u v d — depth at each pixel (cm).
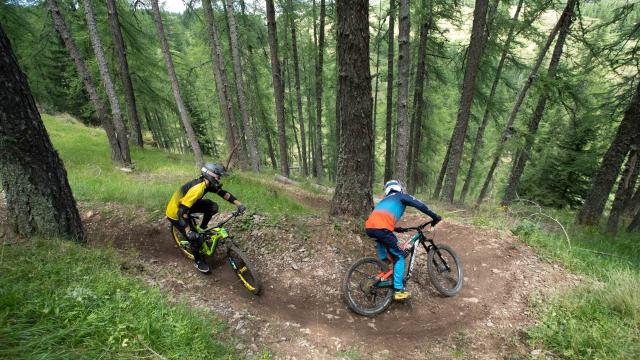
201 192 472
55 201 450
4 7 1403
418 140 1748
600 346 365
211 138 3759
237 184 1012
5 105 388
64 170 470
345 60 536
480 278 546
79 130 2055
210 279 503
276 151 3191
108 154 1473
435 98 1994
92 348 269
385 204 463
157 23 1167
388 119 1591
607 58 1037
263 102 2302
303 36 2150
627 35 990
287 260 544
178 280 476
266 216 664
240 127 2298
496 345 396
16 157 411
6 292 297
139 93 1919
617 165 1008
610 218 980
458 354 380
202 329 333
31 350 248
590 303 453
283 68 2161
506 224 795
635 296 436
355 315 456
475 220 823
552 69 1093
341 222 604
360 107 559
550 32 1180
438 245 516
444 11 1359
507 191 1370
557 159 1750
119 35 1612
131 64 1830
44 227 445
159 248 583
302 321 434
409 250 482
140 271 466
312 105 2780
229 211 708
